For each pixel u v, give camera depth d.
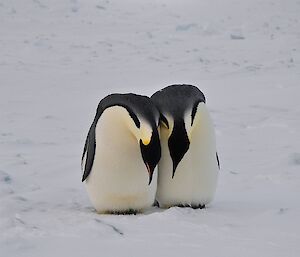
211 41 53.38
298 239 8.90
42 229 9.16
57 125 23.62
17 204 11.73
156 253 7.96
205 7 69.06
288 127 22.97
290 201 12.44
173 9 68.19
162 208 11.82
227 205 12.04
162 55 47.12
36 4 65.00
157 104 11.16
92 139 11.22
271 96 30.58
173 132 10.99
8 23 57.44
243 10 67.12
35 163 16.75
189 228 9.48
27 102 29.11
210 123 11.47
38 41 49.72
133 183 11.02
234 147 19.70
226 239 8.83
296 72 39.12
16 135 21.50
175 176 11.38
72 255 7.79
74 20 60.94
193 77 37.97
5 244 8.19
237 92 32.09
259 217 10.48
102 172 11.02
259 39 54.19
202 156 11.38
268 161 17.34
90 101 29.62
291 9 67.38
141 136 10.46
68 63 43.03
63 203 12.27
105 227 9.23
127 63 43.78
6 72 38.53
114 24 60.44
